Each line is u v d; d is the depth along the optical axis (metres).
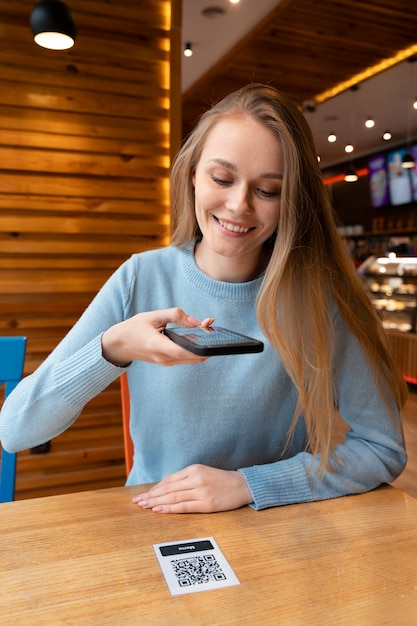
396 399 1.15
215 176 0.92
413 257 5.86
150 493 0.93
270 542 0.80
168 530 0.83
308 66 5.16
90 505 0.91
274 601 0.67
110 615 0.63
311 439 1.06
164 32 2.67
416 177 7.99
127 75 2.63
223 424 1.10
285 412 1.14
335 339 1.11
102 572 0.71
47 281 2.63
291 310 1.04
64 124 2.55
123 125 2.65
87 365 0.90
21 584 0.68
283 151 0.91
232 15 4.11
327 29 4.27
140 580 0.70
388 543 0.81
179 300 1.15
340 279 1.11
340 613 0.65
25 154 2.51
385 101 6.27
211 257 1.14
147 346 0.83
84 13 2.52
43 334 2.67
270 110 0.90
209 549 0.78
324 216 1.07
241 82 5.66
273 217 0.96
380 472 1.02
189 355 0.79
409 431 3.64
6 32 2.42
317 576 0.72
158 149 2.72
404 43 4.56
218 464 1.13
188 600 0.66
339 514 0.91
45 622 0.61
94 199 2.64
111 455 2.76
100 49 2.57
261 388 1.09
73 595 0.66
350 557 0.77
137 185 2.71
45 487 2.67
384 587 0.70
